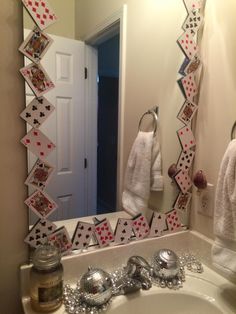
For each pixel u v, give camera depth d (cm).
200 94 95
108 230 90
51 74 82
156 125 104
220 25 86
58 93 85
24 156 75
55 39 83
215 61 89
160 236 98
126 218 94
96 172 96
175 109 99
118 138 101
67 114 88
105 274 77
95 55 93
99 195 97
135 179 103
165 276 84
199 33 93
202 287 84
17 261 78
